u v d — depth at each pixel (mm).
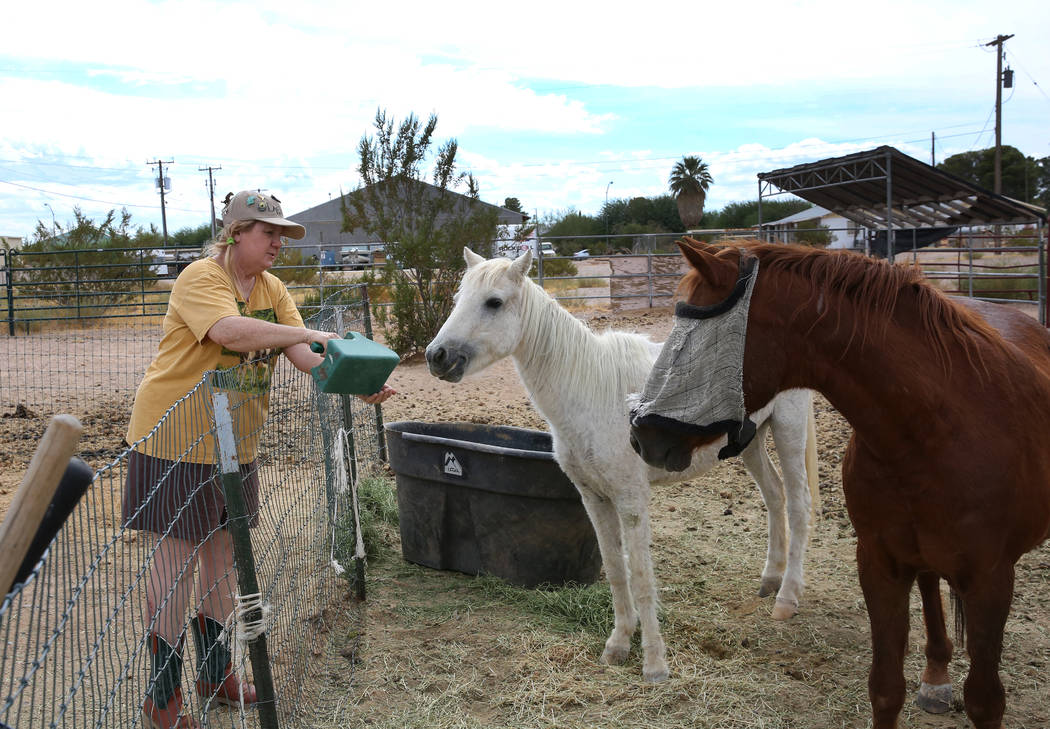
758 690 3295
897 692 2520
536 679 3404
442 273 12219
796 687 3344
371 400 2852
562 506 4168
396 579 4566
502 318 3385
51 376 10414
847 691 3307
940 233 15984
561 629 3896
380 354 2367
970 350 2346
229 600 2789
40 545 1296
